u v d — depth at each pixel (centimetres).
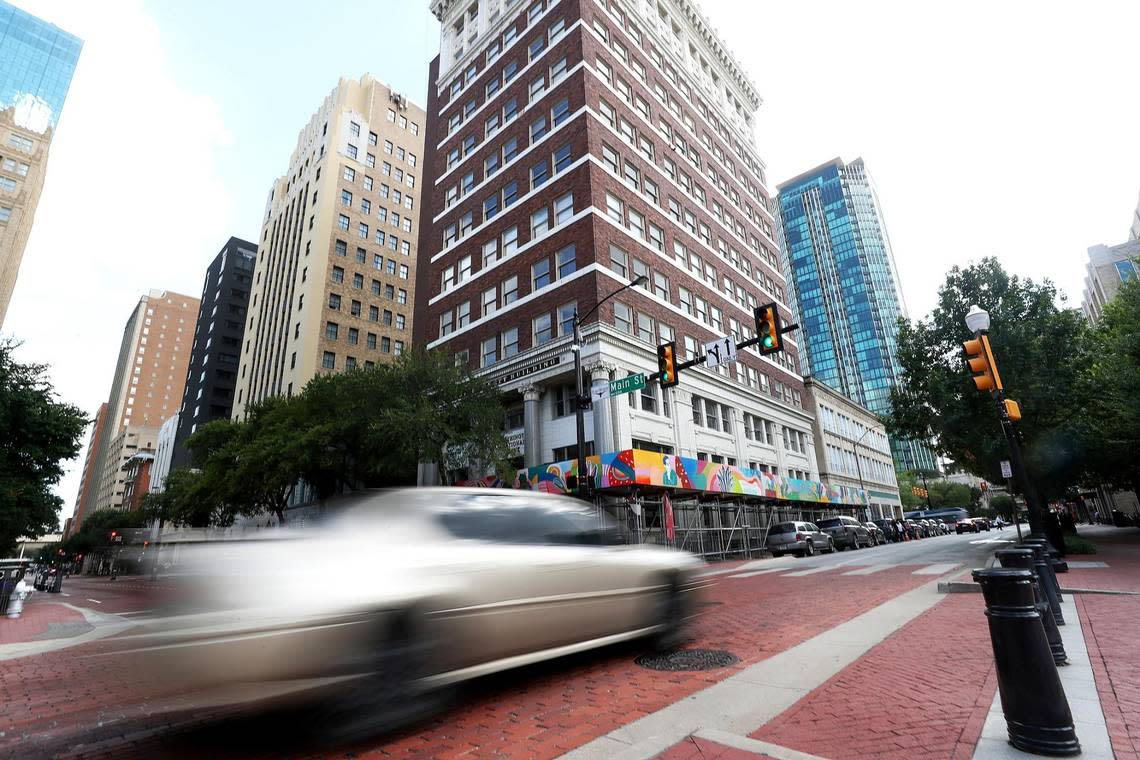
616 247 2669
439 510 495
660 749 329
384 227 6075
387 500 494
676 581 665
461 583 436
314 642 356
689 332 3012
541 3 3212
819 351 14962
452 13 3978
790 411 3841
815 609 850
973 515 9325
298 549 399
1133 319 1823
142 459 10231
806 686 454
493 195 3181
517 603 474
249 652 340
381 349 5659
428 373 2128
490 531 503
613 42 3184
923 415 2208
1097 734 328
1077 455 1920
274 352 5781
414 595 404
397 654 385
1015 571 333
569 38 2981
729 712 400
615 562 589
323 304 5331
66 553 9031
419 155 6712
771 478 2922
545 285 2694
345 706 367
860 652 560
